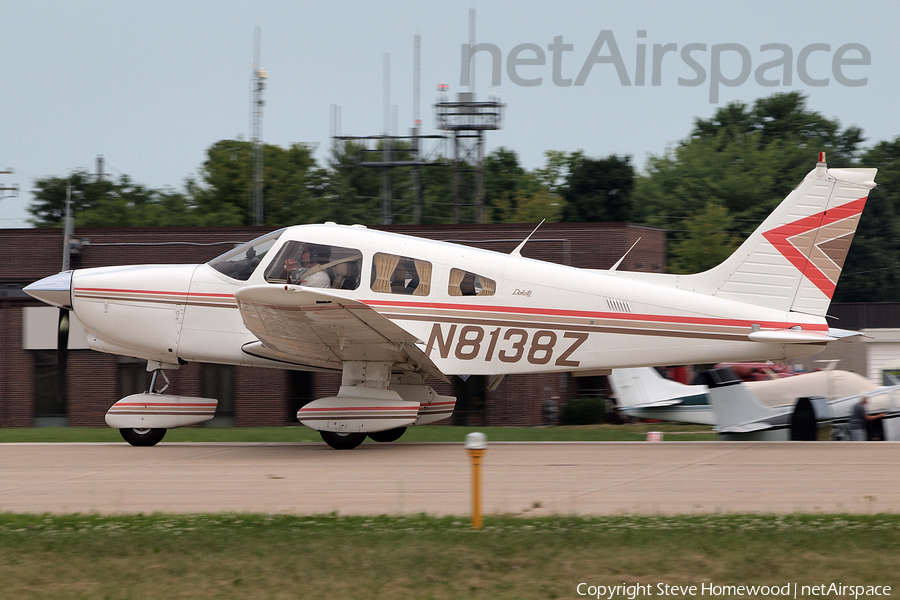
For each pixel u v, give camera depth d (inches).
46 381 2847.0
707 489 1163.9
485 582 737.6
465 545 834.2
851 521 920.9
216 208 6058.1
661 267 2950.3
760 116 7509.8
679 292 1640.0
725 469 1353.3
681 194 6702.8
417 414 1600.6
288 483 1238.3
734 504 1051.9
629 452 1601.9
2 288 2847.0
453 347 1616.6
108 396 2832.2
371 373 1621.6
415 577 751.7
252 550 829.8
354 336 1501.0
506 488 1181.7
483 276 1616.6
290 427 2674.7
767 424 1973.4
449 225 2770.7
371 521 944.9
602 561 784.3
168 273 1696.6
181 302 1672.0
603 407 2738.7
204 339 1667.1
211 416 1744.6
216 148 6373.0
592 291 1627.7
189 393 2822.3
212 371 2832.2
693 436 2176.4
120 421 1701.5
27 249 2847.0
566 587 723.4
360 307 1369.3
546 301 1617.9
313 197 6397.6
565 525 913.5
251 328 1496.1
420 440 1905.8
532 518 952.9
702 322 1622.8
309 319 1430.9
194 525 930.1
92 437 2080.5
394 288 1603.1
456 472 1333.7
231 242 2792.8
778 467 1371.8
